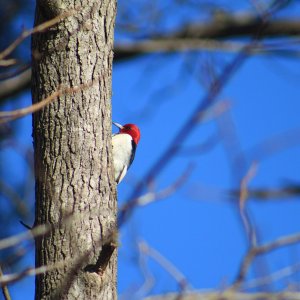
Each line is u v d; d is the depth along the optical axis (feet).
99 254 28.37
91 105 30.76
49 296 28.35
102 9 31.89
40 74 30.96
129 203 19.67
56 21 28.91
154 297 38.50
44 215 29.50
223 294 35.94
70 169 29.94
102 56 31.58
